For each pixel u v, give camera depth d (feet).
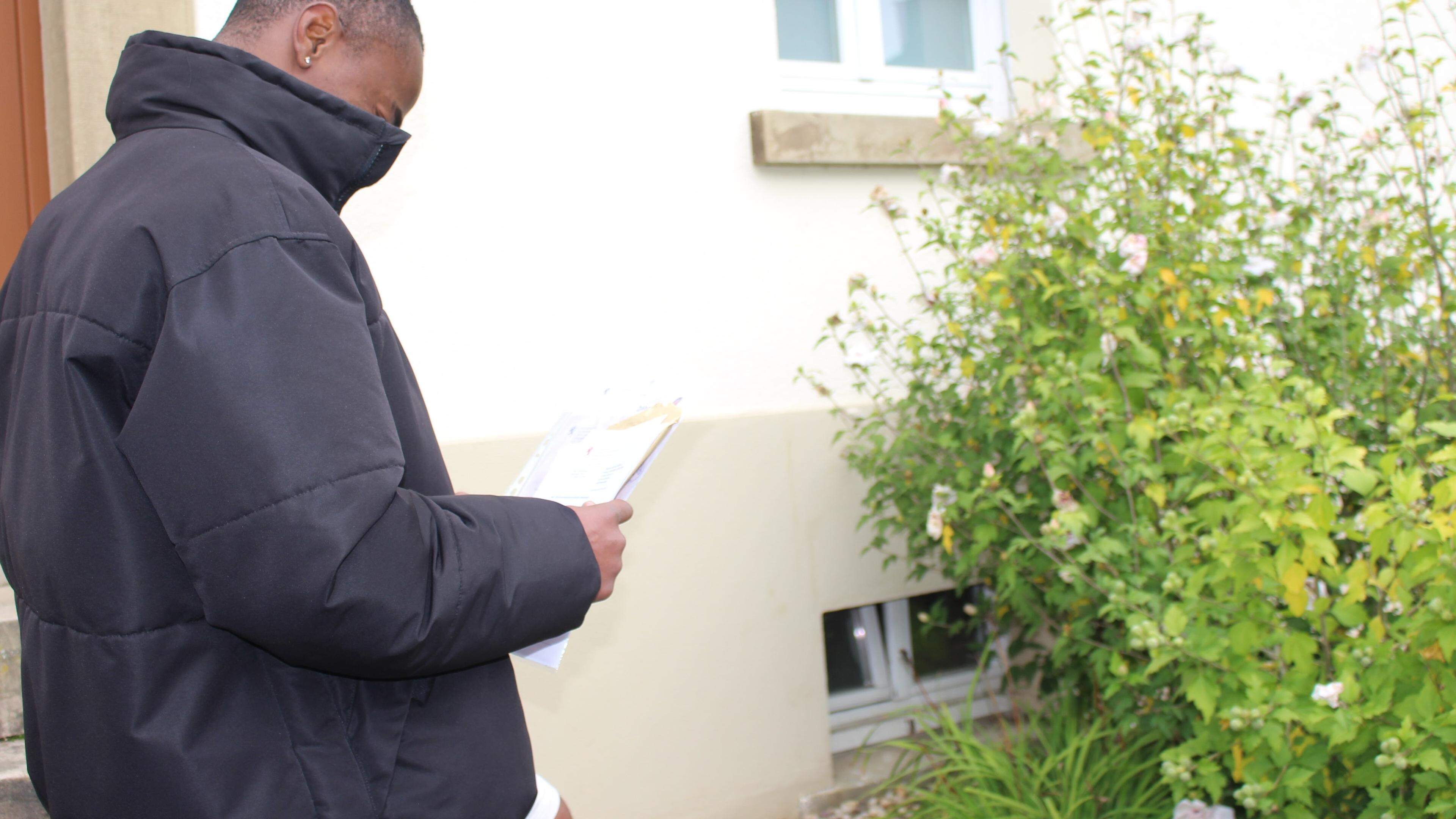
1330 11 12.53
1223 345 8.50
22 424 3.34
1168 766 6.88
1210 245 8.73
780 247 10.21
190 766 3.12
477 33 8.73
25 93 8.04
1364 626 6.86
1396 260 9.12
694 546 9.53
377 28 4.22
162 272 3.15
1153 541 7.39
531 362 8.98
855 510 10.41
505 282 8.86
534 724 8.82
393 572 3.02
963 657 11.63
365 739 3.47
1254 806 6.31
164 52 3.77
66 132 7.87
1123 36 10.43
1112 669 7.62
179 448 2.92
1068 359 8.66
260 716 3.28
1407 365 9.02
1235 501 6.64
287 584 2.85
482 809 3.67
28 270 3.65
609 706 9.13
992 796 8.21
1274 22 12.23
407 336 8.48
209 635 3.25
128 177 3.48
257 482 2.87
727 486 9.71
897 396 10.78
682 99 9.70
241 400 2.92
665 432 4.17
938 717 10.01
